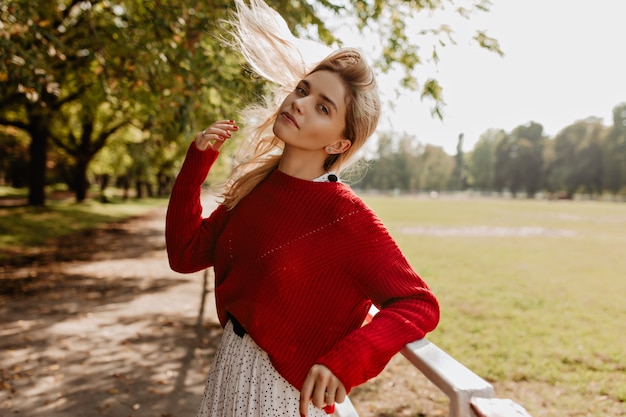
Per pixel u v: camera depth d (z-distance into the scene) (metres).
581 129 90.62
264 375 1.34
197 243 1.55
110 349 5.15
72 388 4.11
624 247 17.03
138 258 12.12
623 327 6.78
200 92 5.20
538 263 12.93
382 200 70.19
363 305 1.29
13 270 9.62
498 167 104.00
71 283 8.66
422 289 1.16
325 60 1.36
